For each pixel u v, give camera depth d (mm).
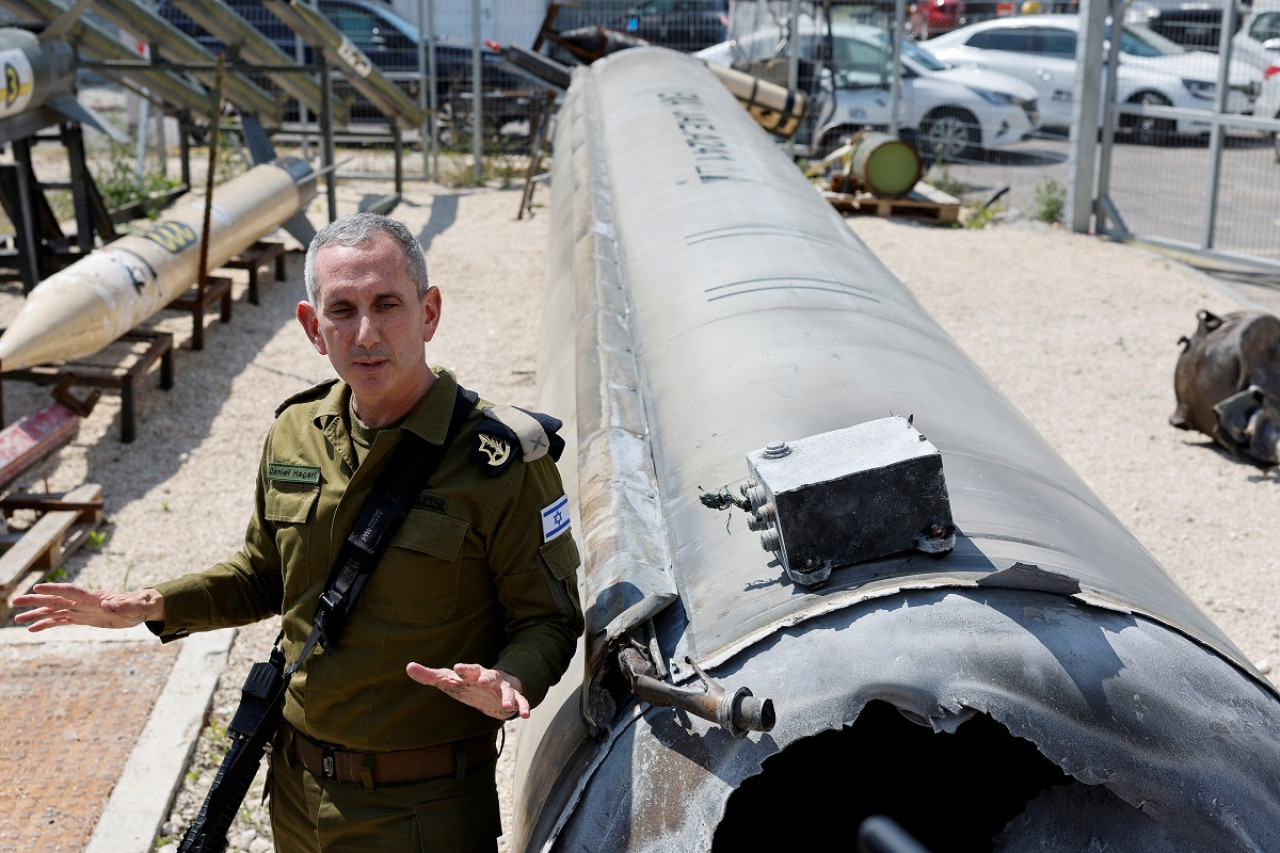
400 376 2121
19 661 4383
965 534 2197
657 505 2717
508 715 1934
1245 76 11773
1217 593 5047
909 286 10000
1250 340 6363
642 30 18094
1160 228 12070
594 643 2172
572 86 10484
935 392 3021
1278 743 1920
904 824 2256
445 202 13578
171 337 7266
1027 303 9531
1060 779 2045
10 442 5508
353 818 2217
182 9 10641
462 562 2162
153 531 5629
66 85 9203
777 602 2080
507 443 2150
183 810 3719
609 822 1943
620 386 3389
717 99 8336
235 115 16641
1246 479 6230
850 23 15648
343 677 2176
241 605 2473
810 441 2189
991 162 15586
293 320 9078
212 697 4234
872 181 12570
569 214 6492
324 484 2225
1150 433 6867
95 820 3584
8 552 4906
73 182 9477
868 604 1989
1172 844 1842
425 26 18547
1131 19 13281
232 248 8656
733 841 2227
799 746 2289
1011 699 1849
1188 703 1908
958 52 15906
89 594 2318
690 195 5184
